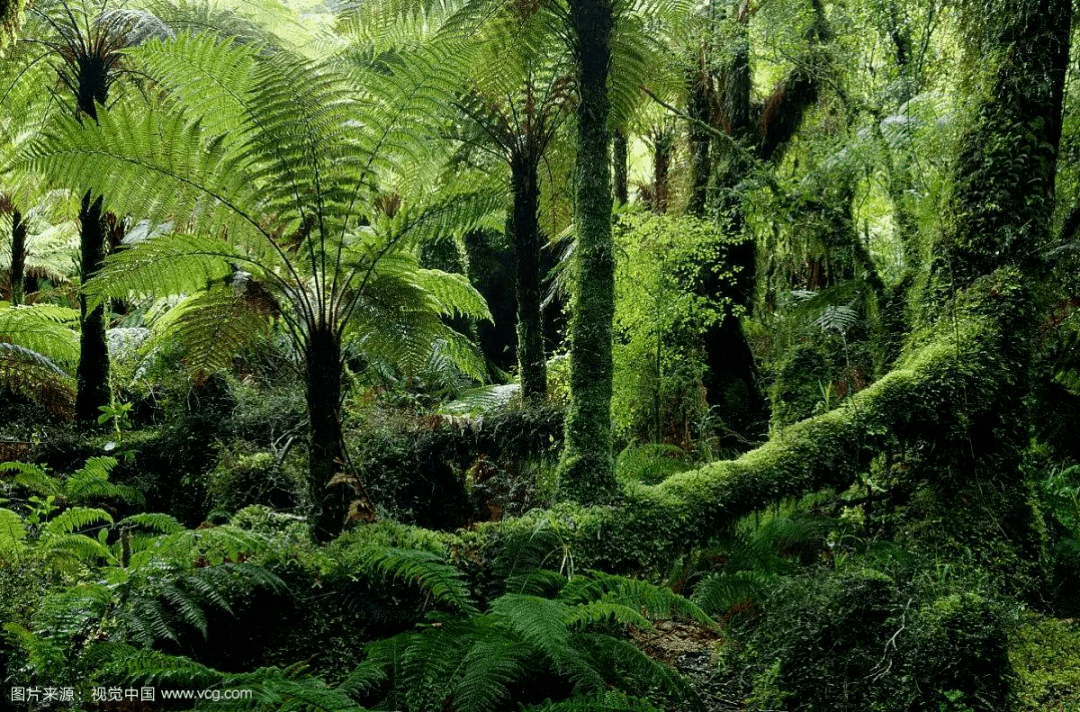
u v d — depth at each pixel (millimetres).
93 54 5043
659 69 4488
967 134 3535
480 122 4398
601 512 2994
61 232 8641
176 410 5285
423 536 2869
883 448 3297
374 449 4371
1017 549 3135
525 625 2090
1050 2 3297
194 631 2344
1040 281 3344
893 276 4859
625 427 4938
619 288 4797
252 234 3186
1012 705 2256
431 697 2113
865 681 2332
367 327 3232
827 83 5043
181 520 4723
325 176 3100
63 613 2145
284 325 3602
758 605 2869
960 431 3225
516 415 4344
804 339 4965
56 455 4852
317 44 6562
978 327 3328
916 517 3312
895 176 4457
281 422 5195
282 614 2492
